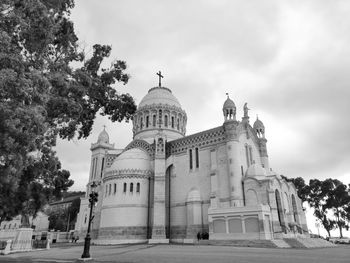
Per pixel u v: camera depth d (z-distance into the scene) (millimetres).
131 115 29828
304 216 60312
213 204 50438
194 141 58906
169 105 73312
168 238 55031
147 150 63688
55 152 24812
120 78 27547
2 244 41500
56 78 19734
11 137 14680
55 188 27078
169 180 59906
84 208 82625
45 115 17688
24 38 17344
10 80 13875
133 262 20594
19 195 22188
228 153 51844
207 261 19938
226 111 55219
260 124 67125
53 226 123188
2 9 16016
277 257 22500
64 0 22422
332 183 90375
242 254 25688
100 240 55312
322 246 44969
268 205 44250
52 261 24078
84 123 27234
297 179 96125
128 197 56250
